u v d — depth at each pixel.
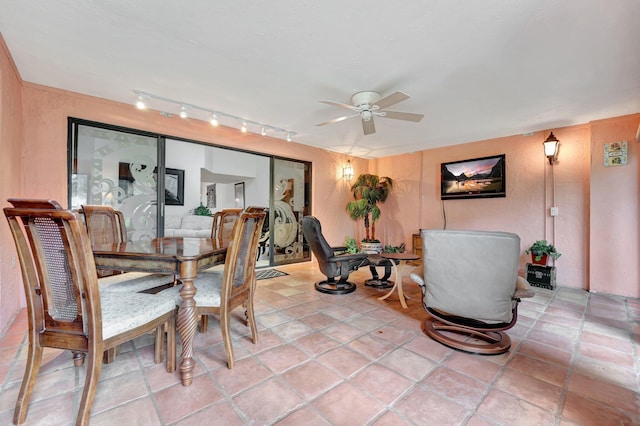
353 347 2.10
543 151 4.17
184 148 6.92
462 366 1.86
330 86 2.79
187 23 1.88
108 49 2.20
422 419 1.37
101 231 2.56
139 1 1.68
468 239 1.95
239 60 2.34
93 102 3.10
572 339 2.27
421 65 2.38
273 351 2.02
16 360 1.84
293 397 1.51
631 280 3.43
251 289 2.17
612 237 3.55
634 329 2.46
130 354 1.97
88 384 1.27
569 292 3.64
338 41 2.06
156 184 3.59
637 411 1.44
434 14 1.77
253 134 4.50
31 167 2.77
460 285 2.05
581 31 1.90
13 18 1.83
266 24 1.88
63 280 1.31
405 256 3.21
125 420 1.32
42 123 2.82
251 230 2.08
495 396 1.55
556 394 1.57
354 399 1.51
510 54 2.20
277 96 3.05
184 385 1.60
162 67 2.46
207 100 3.17
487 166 4.68
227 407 1.43
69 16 1.82
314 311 2.86
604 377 1.74
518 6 1.68
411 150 5.61
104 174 3.23
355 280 4.22
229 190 8.91
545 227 4.14
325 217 5.64
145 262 1.73
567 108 3.29
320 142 5.06
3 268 2.24
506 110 3.37
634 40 1.99
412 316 2.74
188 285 1.65
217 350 2.03
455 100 3.09
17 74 2.55
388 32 1.95
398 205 5.98
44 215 1.19
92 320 1.26
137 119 3.39
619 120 3.52
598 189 3.64
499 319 2.01
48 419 1.32
